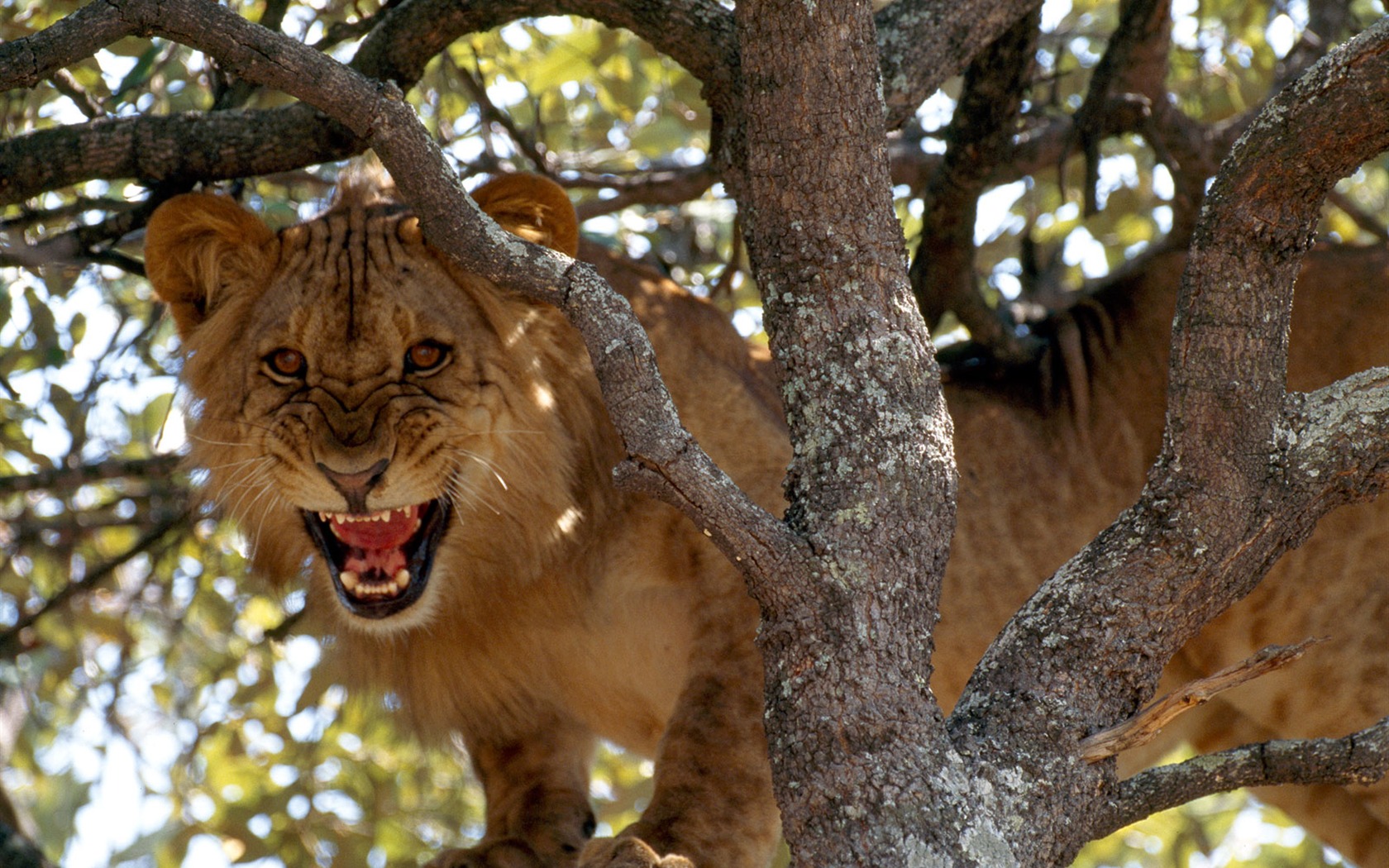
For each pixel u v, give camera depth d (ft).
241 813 40.09
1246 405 15.83
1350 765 15.87
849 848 14.19
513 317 24.52
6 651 34.58
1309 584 30.09
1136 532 15.96
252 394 23.72
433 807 43.06
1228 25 38.04
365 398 23.08
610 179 34.12
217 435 24.56
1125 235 41.45
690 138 39.17
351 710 35.83
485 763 27.73
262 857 39.65
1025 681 15.40
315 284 23.66
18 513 40.06
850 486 15.74
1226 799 47.85
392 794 41.70
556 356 25.32
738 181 22.30
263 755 42.78
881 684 14.80
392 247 23.94
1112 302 31.96
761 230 17.01
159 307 33.06
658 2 23.88
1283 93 15.66
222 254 24.82
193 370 24.97
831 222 16.58
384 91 16.15
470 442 23.70
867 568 15.29
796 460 16.21
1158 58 30.35
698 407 25.25
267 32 15.78
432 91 34.17
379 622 24.27
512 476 24.50
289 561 26.04
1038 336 32.24
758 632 15.65
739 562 15.20
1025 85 27.61
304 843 39.68
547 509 24.75
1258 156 15.66
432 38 25.45
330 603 26.32
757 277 17.25
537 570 24.97
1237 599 16.28
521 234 24.23
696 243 38.68
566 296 15.62
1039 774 14.87
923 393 16.29
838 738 14.61
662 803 22.89
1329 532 30.04
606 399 15.25
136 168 24.79
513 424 24.39
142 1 16.08
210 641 45.03
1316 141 15.40
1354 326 30.68
